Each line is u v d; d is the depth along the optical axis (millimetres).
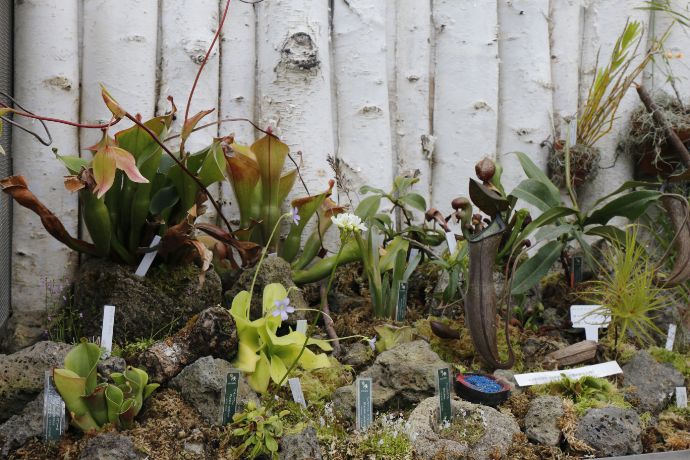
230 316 1790
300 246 2094
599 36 2354
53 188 1987
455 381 1863
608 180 2334
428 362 1841
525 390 1883
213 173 1889
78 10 2025
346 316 2033
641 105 2314
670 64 2355
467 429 1763
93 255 1911
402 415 1805
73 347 1772
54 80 1973
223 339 1779
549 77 2299
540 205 2051
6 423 1689
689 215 1995
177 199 1915
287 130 2113
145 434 1680
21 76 1978
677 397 1904
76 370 1695
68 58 1987
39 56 1968
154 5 2047
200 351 1773
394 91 2250
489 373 1927
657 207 2314
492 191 1859
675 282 1983
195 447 1679
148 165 1853
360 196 2176
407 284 2049
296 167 2088
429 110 2273
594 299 2076
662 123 2230
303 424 1744
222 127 2119
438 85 2260
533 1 2270
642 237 2305
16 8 1972
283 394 1814
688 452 1776
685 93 2352
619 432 1767
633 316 1949
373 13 2176
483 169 1885
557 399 1814
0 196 1907
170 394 1742
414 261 2059
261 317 1930
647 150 2295
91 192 1813
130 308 1883
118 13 2012
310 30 2107
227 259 1975
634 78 2254
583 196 2350
